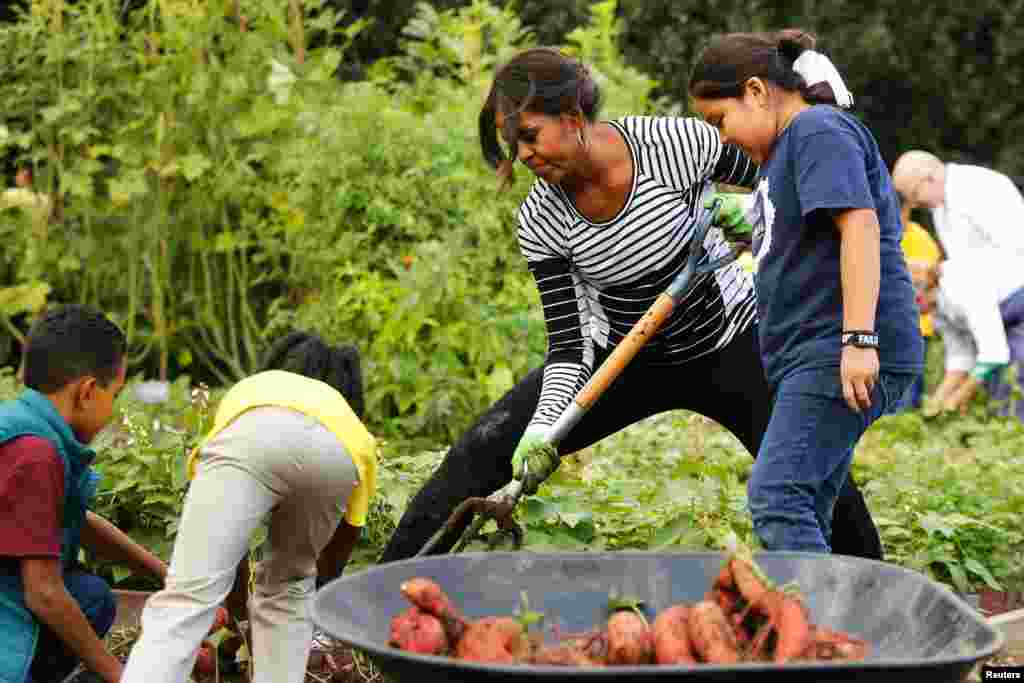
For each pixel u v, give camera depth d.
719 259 6.12
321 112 12.76
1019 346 12.68
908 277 5.65
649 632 4.11
